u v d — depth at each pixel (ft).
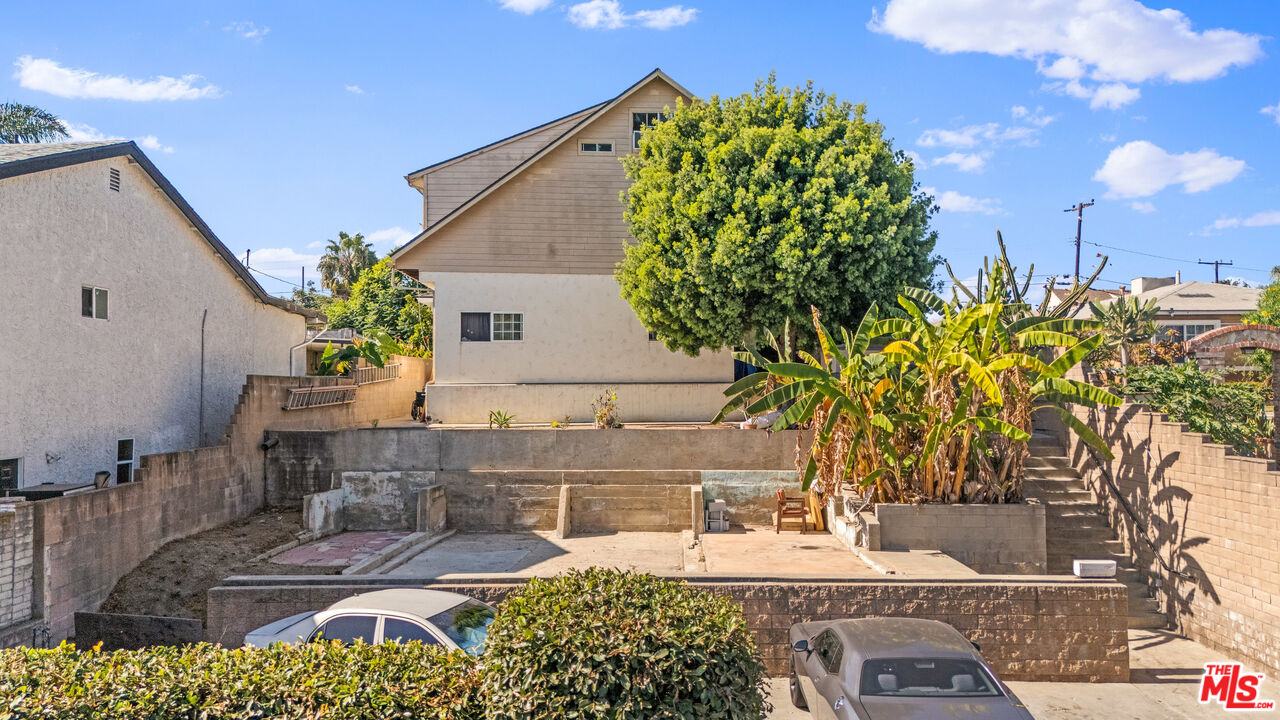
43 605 37.83
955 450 47.09
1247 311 120.06
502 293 80.28
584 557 50.39
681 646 19.57
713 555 47.93
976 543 45.37
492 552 52.39
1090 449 54.39
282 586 34.40
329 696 19.12
